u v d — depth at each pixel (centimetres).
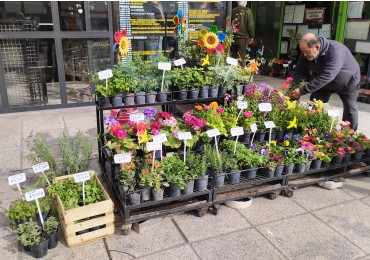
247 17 684
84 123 530
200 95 369
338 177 361
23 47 552
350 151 358
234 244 265
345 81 415
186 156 318
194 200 302
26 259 244
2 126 511
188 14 621
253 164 321
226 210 312
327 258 252
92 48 597
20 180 261
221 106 368
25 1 534
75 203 265
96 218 259
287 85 393
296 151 338
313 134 373
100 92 332
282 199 333
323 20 828
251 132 356
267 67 995
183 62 371
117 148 294
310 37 375
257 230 284
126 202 270
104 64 611
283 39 959
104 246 260
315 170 346
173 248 260
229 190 319
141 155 319
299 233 280
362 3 737
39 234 246
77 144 333
